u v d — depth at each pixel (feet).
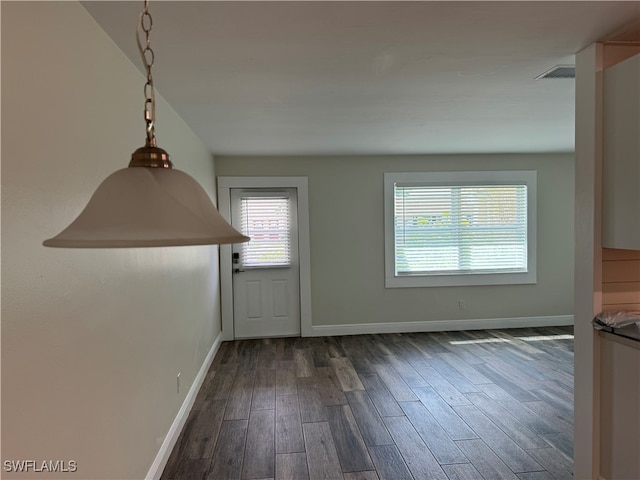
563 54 6.29
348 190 15.58
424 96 8.30
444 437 7.98
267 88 7.58
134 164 2.63
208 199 2.68
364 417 8.86
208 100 8.20
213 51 5.90
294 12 4.84
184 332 9.02
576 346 6.45
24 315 3.37
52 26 3.90
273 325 15.64
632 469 5.65
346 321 15.80
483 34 5.57
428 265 16.01
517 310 16.34
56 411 3.82
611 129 5.74
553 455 7.33
